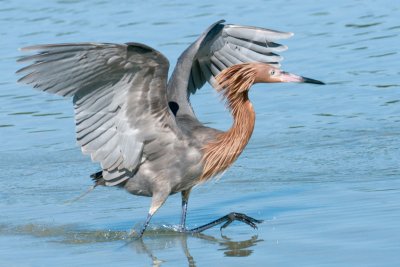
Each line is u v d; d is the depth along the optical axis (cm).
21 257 1349
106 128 1400
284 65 2238
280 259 1260
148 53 1310
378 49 2292
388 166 1677
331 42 2366
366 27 2455
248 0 2752
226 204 1575
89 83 1349
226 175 1722
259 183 1662
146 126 1412
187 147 1435
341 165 1709
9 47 2417
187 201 1488
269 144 1869
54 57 1298
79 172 1789
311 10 2619
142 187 1462
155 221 1525
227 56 1583
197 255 1328
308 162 1745
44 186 1716
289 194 1582
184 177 1446
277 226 1416
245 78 1441
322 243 1302
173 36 2411
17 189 1703
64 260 1328
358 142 1831
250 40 1562
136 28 2503
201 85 1617
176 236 1445
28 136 1981
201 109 2058
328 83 2136
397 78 2122
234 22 2516
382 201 1472
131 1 2802
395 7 2600
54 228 1490
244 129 1456
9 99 2178
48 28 2548
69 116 2078
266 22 2520
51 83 1328
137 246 1398
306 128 1936
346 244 1285
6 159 1866
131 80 1357
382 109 1992
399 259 1206
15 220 1536
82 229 1487
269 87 2183
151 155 1436
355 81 2131
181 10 2669
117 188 1623
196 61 1596
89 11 2709
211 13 2619
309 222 1411
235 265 1259
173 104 1515
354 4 2659
